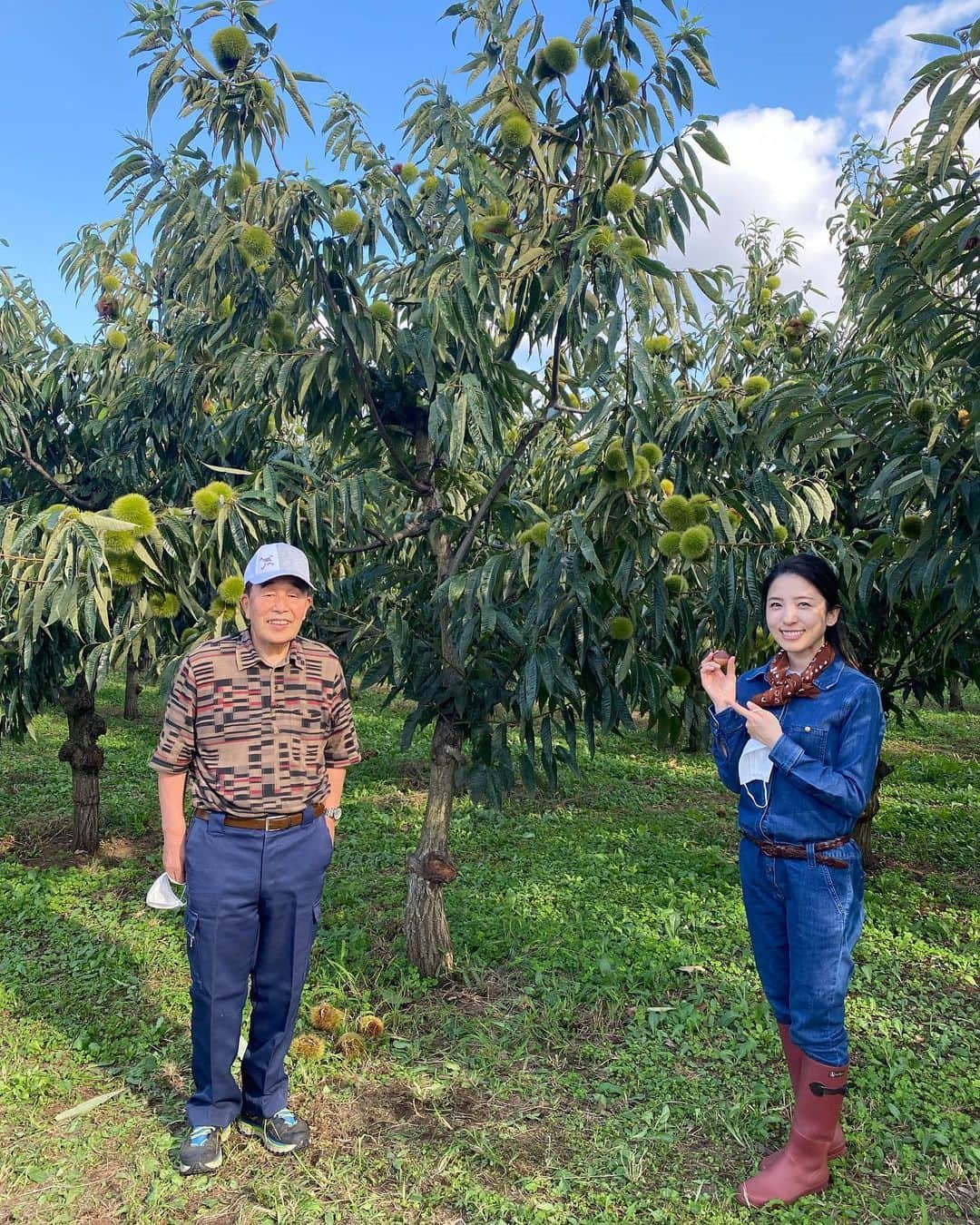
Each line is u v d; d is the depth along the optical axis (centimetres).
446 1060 271
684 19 234
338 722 231
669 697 304
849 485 410
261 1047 231
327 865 226
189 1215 206
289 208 275
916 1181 218
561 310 241
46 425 446
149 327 451
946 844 520
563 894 417
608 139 255
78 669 400
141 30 254
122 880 444
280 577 206
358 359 290
